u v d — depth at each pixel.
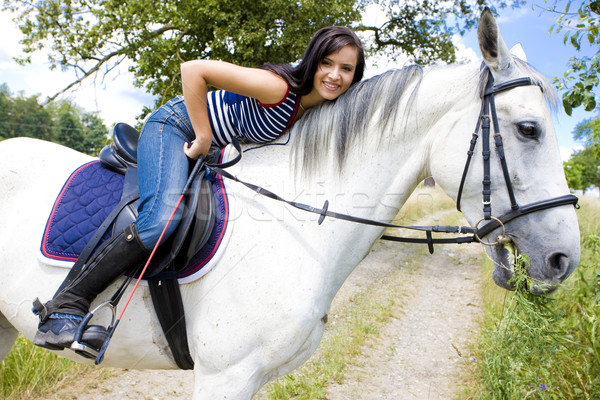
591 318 2.28
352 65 1.60
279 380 3.04
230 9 6.94
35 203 1.74
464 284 5.21
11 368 2.76
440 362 3.41
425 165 1.63
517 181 1.47
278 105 1.56
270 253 1.50
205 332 1.51
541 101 1.48
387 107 1.58
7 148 1.88
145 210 1.49
